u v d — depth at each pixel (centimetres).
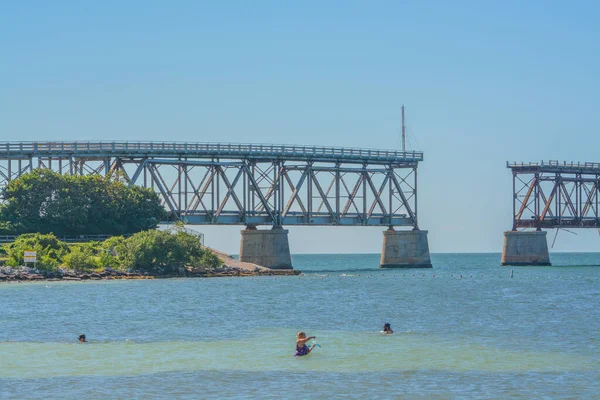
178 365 8200
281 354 8812
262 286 19000
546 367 8094
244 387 7288
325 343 9544
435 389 7200
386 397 6931
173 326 11081
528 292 17988
